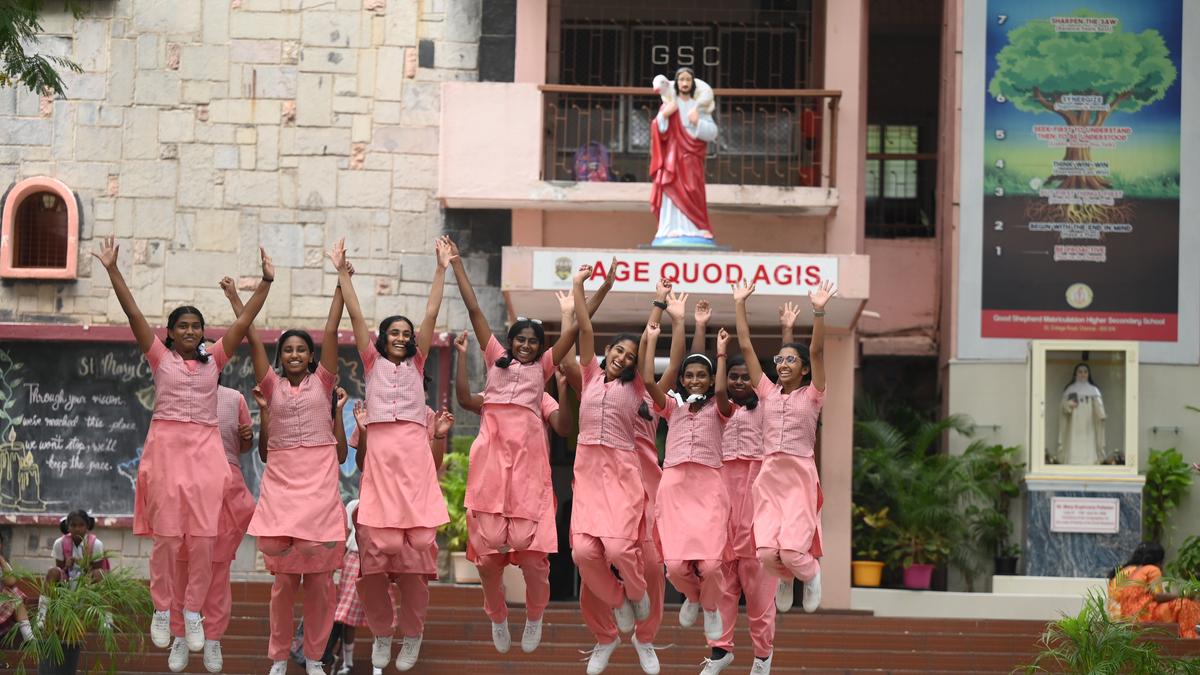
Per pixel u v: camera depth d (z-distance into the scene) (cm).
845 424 2056
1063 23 2261
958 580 2191
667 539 1325
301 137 2128
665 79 1969
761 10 2239
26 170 2114
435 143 2133
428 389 2083
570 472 2183
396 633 1675
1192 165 2242
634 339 1338
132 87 2128
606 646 1384
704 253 1891
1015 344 2238
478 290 2116
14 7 1548
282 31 2139
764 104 2219
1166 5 2258
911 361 2447
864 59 2183
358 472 2066
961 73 2264
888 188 2531
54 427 2070
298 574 1351
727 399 1366
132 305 1314
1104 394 2177
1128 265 2234
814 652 1689
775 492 1316
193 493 1299
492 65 2136
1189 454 2206
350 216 2120
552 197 2053
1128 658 1473
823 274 1898
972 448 2162
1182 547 2073
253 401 2078
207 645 1354
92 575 1558
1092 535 2133
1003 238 2245
